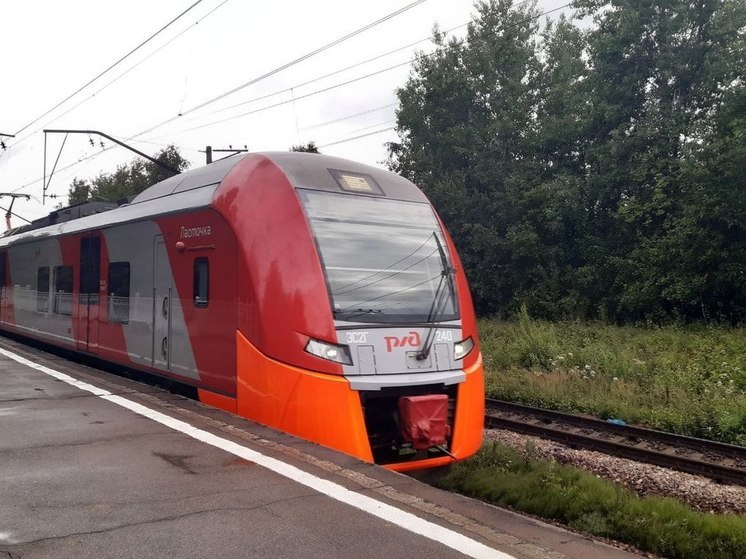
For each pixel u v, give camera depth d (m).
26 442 6.13
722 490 7.32
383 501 4.82
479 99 30.33
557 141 27.86
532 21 30.31
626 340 17.86
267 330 6.91
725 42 23.00
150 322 9.51
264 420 6.91
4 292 17.50
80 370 10.62
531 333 16.73
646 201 23.23
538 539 4.57
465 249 29.19
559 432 9.62
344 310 6.69
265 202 7.43
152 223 9.47
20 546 3.91
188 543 4.01
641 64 24.97
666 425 10.18
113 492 4.84
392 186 8.15
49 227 14.53
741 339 16.34
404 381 6.58
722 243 20.53
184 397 8.29
